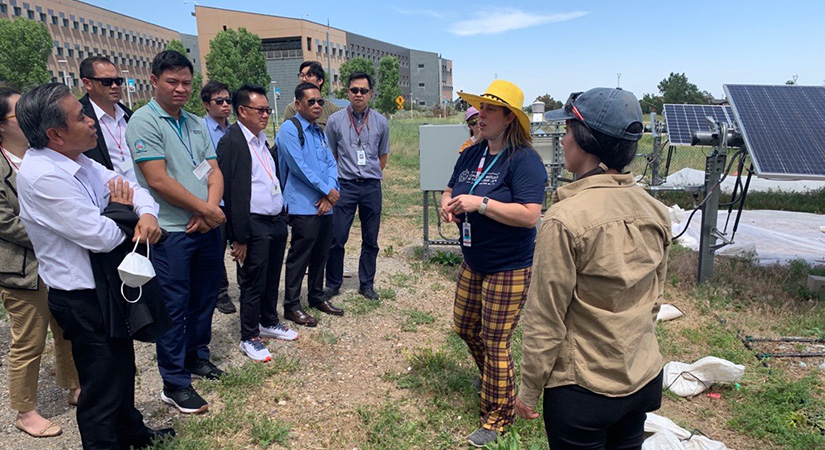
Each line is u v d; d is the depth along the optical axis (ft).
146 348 12.95
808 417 10.30
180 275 9.92
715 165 16.88
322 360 12.60
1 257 8.51
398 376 11.78
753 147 15.85
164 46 270.87
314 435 9.67
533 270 5.35
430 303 16.57
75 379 10.21
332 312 15.17
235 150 11.37
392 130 71.92
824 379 11.80
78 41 207.82
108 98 11.05
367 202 15.85
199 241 10.32
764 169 15.24
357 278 18.57
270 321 13.56
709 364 11.31
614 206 5.15
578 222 5.00
